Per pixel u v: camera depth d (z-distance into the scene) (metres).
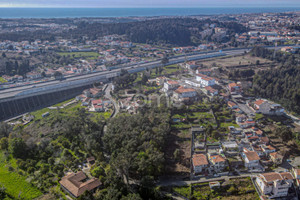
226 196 124.81
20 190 118.25
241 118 180.12
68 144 153.88
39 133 171.88
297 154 154.38
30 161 137.88
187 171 136.75
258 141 158.38
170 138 161.88
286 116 193.38
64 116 192.25
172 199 121.81
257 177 131.12
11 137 162.38
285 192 123.62
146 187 121.31
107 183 120.00
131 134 153.38
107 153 151.75
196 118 179.25
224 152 150.25
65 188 117.12
